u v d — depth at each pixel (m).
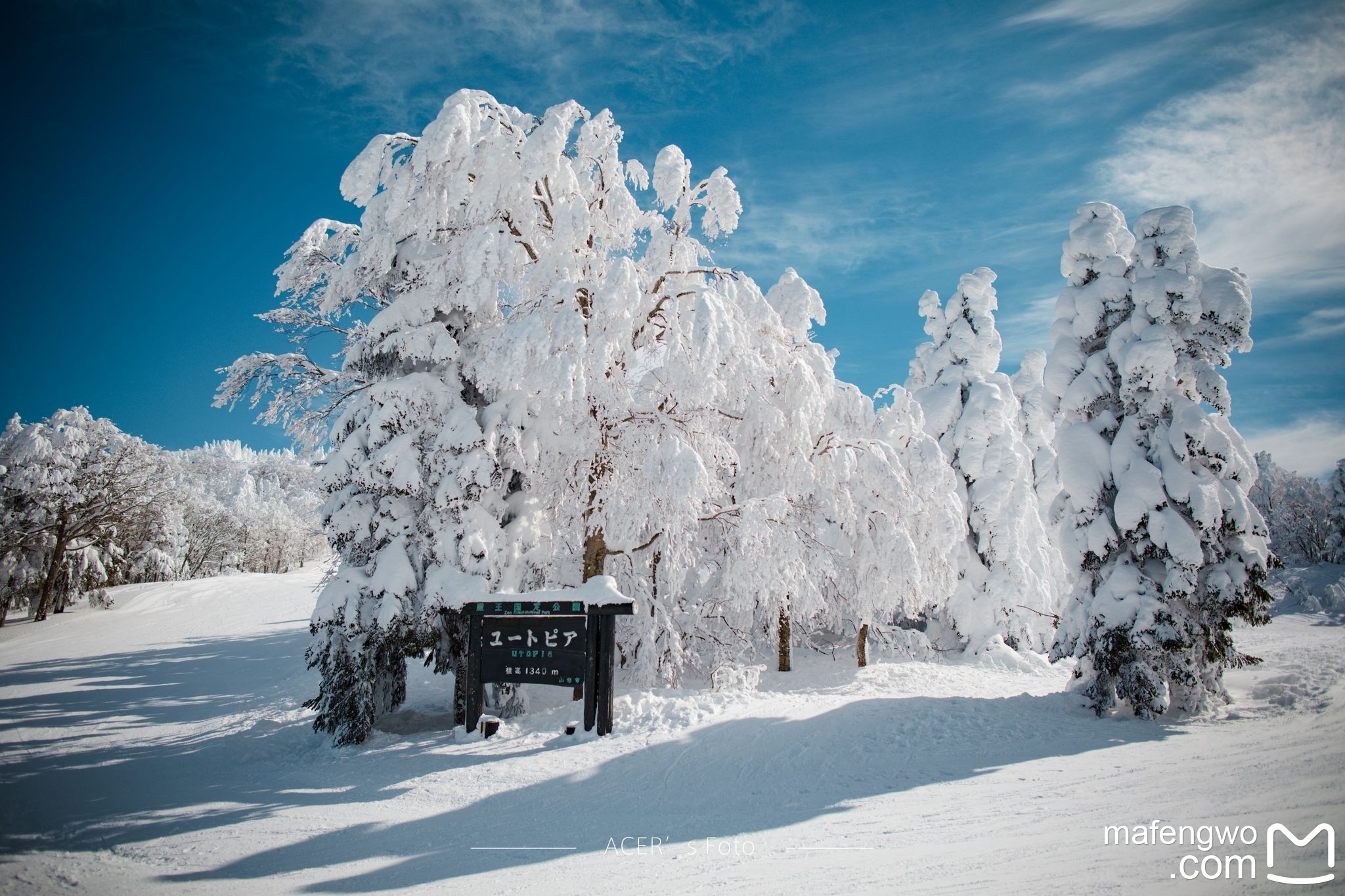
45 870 7.11
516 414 13.92
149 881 6.75
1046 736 11.24
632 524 14.52
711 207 15.48
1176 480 12.99
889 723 11.67
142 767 12.57
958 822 6.87
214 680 22.56
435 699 17.17
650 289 15.63
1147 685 12.34
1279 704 12.73
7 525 39.06
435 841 7.65
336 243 15.87
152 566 50.62
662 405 15.20
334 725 12.62
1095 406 14.84
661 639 15.64
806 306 17.61
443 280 14.11
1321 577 43.88
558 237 14.05
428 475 13.35
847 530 18.81
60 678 23.70
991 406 23.81
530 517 14.24
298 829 8.37
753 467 16.62
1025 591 22.39
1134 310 14.42
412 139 14.78
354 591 12.66
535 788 9.50
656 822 7.93
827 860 5.96
